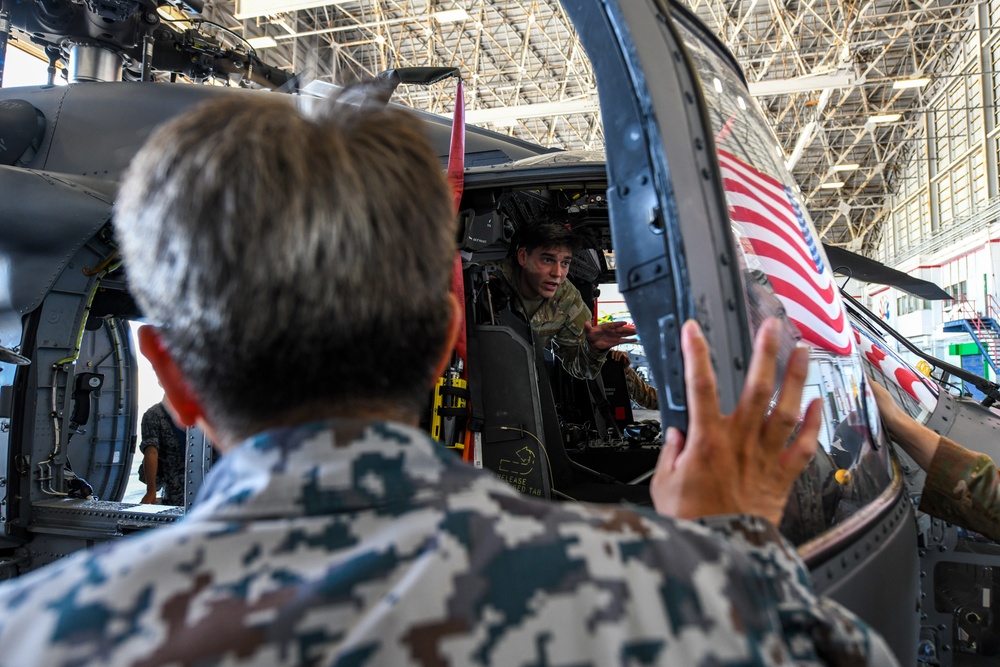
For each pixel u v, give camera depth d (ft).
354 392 1.53
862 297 76.59
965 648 5.60
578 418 9.80
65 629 1.24
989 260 51.16
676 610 1.35
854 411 4.46
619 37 3.39
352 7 50.06
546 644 1.27
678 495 1.96
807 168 78.13
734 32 50.21
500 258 8.20
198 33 13.41
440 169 1.75
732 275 3.18
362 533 1.35
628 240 3.30
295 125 1.57
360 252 1.46
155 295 1.52
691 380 1.95
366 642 1.21
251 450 1.46
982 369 36.81
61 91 10.66
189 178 1.47
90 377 9.89
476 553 1.34
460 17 41.81
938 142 67.92
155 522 7.78
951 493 4.72
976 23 57.47
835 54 54.65
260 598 1.26
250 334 1.42
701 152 3.32
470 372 6.38
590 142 67.51
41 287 8.48
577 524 1.45
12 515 8.39
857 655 1.65
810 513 3.54
